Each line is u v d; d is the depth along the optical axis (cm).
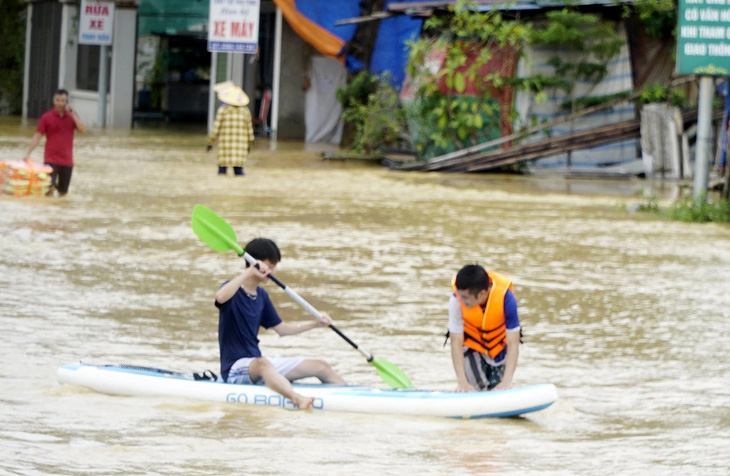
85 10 12250
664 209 6694
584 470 1998
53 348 2802
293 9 10438
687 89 9175
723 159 8000
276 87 11775
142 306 3388
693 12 6438
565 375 2772
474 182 8138
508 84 8950
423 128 9312
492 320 2395
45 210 5450
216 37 9438
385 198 6731
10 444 2008
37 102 14125
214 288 3725
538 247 4966
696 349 3102
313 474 1912
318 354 2916
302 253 4494
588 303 3719
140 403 2334
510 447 2134
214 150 9862
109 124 12744
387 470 1952
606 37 8888
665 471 2008
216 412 2291
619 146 9319
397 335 3167
